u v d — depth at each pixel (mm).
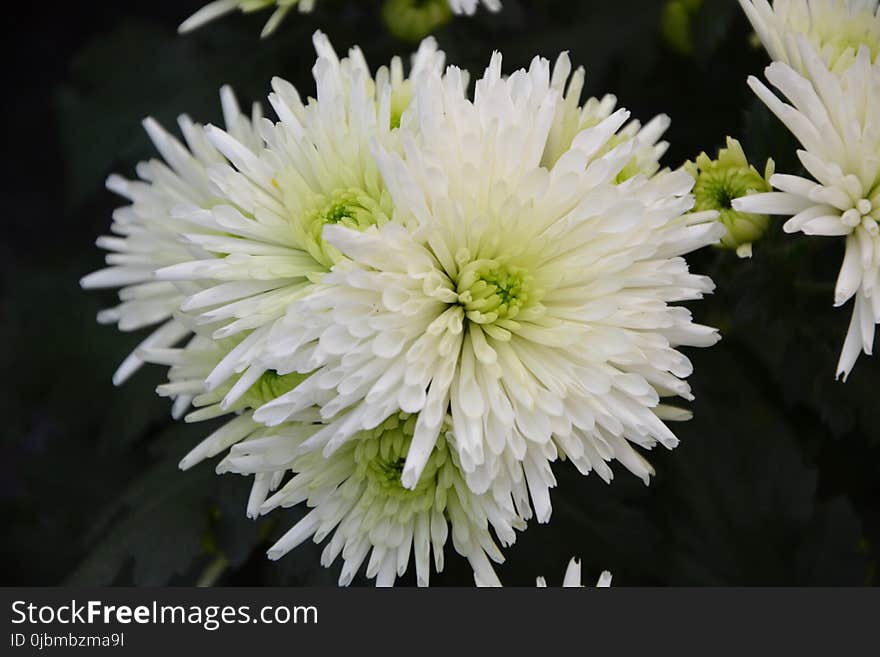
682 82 506
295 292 383
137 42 555
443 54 408
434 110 381
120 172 598
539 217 381
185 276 386
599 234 381
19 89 696
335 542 395
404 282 376
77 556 523
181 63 545
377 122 391
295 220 385
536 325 384
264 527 439
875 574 479
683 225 391
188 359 404
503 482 384
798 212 400
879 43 417
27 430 552
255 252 388
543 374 380
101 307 539
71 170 552
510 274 384
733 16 491
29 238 678
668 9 500
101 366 531
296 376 394
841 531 461
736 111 496
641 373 385
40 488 525
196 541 425
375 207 384
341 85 397
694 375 475
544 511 380
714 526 463
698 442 469
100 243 432
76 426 533
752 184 414
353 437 392
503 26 501
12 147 694
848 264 397
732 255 436
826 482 492
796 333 433
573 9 520
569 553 447
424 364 376
